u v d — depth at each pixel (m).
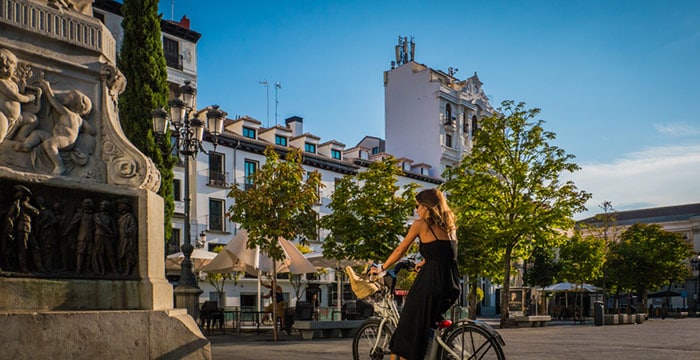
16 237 5.12
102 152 5.93
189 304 14.98
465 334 5.05
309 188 15.60
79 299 5.35
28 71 5.54
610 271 50.00
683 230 84.19
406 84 60.72
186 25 38.97
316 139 47.41
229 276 34.91
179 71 37.41
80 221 5.54
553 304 46.59
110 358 5.12
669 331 19.02
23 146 5.33
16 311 4.91
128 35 24.59
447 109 60.00
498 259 28.61
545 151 26.53
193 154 15.82
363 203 21.44
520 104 27.06
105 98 6.03
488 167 28.02
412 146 59.62
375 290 6.05
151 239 5.85
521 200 26.52
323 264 24.45
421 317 4.92
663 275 52.00
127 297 5.63
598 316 27.53
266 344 12.98
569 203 25.70
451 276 4.97
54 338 4.85
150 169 5.99
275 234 14.99
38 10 5.61
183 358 5.55
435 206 5.00
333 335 16.28
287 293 42.22
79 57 5.89
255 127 42.81
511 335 16.41
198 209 37.97
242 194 15.45
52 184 5.39
